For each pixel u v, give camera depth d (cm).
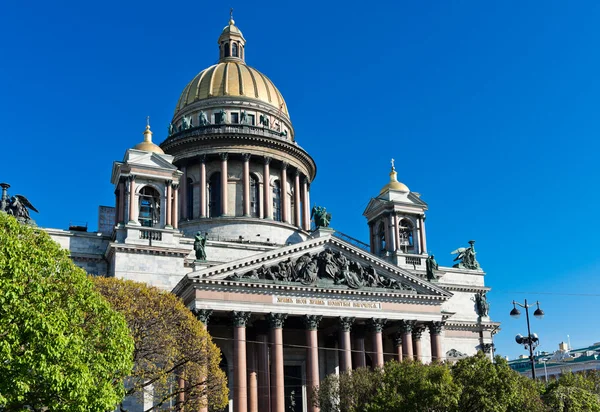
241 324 8488
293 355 10106
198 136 12225
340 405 7594
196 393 6775
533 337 7562
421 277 10338
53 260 4653
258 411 8975
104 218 11856
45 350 4053
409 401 6825
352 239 11012
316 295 9006
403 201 11731
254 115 13012
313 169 13600
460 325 11731
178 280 9406
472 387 6956
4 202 9375
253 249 10700
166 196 9844
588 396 7669
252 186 12506
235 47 14300
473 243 12588
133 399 8112
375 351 9169
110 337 4806
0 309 4072
